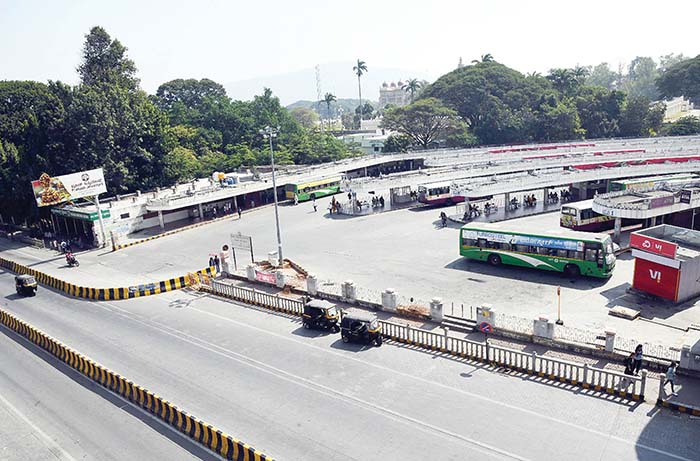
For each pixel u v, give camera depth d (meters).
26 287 41.50
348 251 47.88
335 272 41.72
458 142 108.12
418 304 33.09
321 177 78.88
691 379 22.53
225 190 67.31
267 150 105.44
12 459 20.25
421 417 21.17
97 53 80.94
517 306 32.59
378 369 25.64
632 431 19.47
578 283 36.12
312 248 49.62
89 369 26.97
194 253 51.06
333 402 22.73
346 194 79.12
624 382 21.94
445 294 35.44
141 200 64.44
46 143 64.56
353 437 20.05
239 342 29.88
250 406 22.78
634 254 33.00
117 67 81.00
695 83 129.25
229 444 19.44
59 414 23.41
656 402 21.25
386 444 19.48
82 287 40.44
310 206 71.00
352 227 57.47
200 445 20.38
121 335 31.97
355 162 88.62
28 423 22.83
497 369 25.03
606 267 35.50
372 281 39.00
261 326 32.22
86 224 59.12
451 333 29.27
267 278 39.59
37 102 73.50
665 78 134.88
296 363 26.75
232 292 37.75
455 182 66.12
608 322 29.19
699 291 32.28
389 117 111.38
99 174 55.28
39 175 61.72
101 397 24.73
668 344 25.86
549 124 107.06
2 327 35.38
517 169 72.81
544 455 18.34
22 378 27.23
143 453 20.11
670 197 41.72
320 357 27.31
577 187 65.62
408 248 47.75
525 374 24.42
